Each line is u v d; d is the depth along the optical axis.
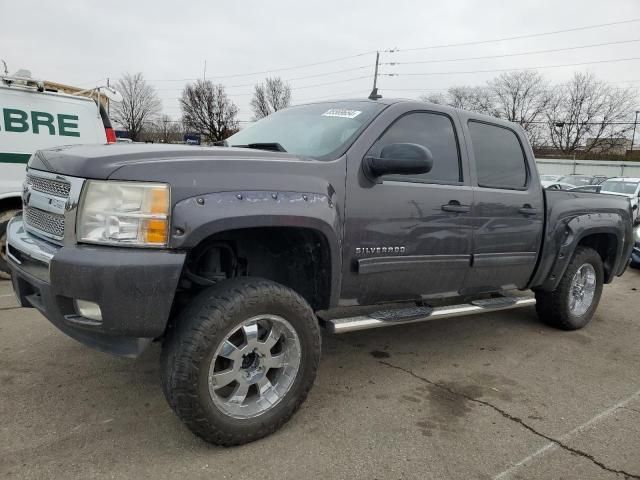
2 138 5.85
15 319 4.59
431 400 3.41
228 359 2.67
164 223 2.41
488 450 2.82
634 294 7.11
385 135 3.39
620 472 2.67
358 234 3.19
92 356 3.81
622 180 16.31
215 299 2.56
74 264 2.33
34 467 2.47
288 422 3.00
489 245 4.01
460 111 3.97
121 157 2.48
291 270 3.21
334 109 3.71
